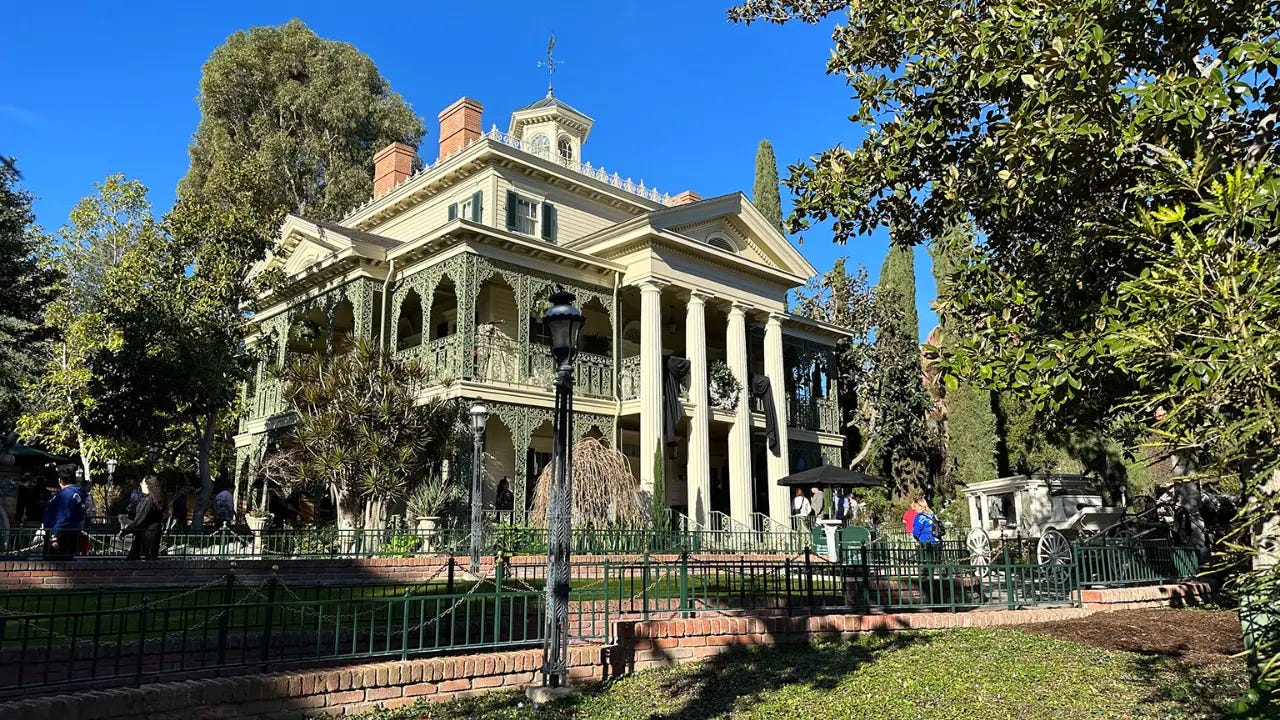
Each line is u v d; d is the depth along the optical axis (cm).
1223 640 1067
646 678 895
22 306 2523
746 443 2727
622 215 3072
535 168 2744
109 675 746
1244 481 523
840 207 1043
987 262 1048
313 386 2084
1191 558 1558
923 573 1362
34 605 1115
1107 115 777
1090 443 2812
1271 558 605
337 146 4834
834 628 1090
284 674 730
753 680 877
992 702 788
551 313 935
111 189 3138
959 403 3206
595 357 2539
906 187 1050
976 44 883
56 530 1456
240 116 4925
